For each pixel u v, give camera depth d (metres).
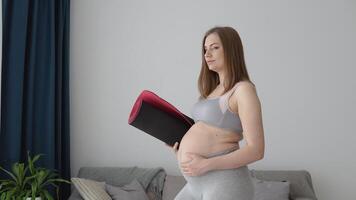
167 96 3.68
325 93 3.63
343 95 3.62
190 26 3.69
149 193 3.19
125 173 3.32
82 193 2.89
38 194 2.67
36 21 3.08
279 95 3.65
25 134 3.04
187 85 3.67
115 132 3.67
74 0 3.68
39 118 3.15
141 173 3.29
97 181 3.23
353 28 3.64
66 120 3.45
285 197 2.96
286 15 3.67
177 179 3.23
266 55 3.66
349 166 3.59
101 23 3.70
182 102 3.67
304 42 3.65
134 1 3.71
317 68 3.64
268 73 3.66
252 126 1.34
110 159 3.67
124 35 3.70
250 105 1.35
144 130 1.52
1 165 2.84
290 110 3.63
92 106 3.67
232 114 1.42
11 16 2.86
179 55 3.69
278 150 3.63
